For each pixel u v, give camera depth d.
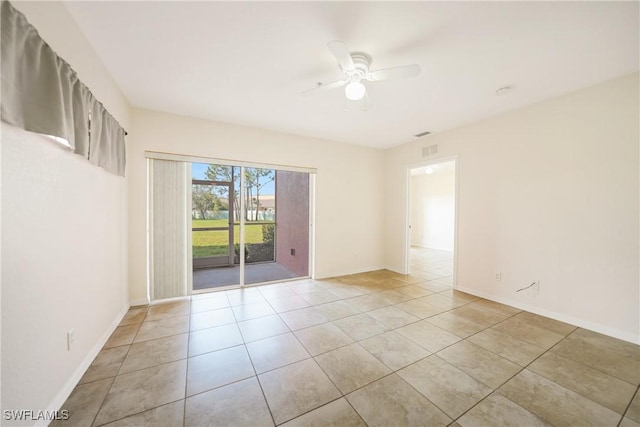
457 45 1.80
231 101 2.75
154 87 2.44
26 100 1.07
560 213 2.57
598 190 2.32
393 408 1.44
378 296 3.35
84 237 1.70
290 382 1.65
